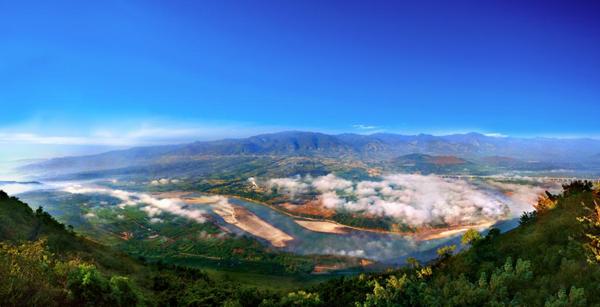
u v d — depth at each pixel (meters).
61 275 13.81
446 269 22.91
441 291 13.83
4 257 11.80
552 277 12.44
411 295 14.35
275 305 28.84
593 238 14.09
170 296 32.78
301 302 27.59
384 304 14.67
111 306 14.81
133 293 17.89
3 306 9.96
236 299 31.91
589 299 10.52
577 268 12.42
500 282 12.69
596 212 16.84
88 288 13.98
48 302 11.36
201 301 32.12
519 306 11.02
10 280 10.56
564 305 10.17
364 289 27.11
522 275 13.02
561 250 14.73
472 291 12.54
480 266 18.28
